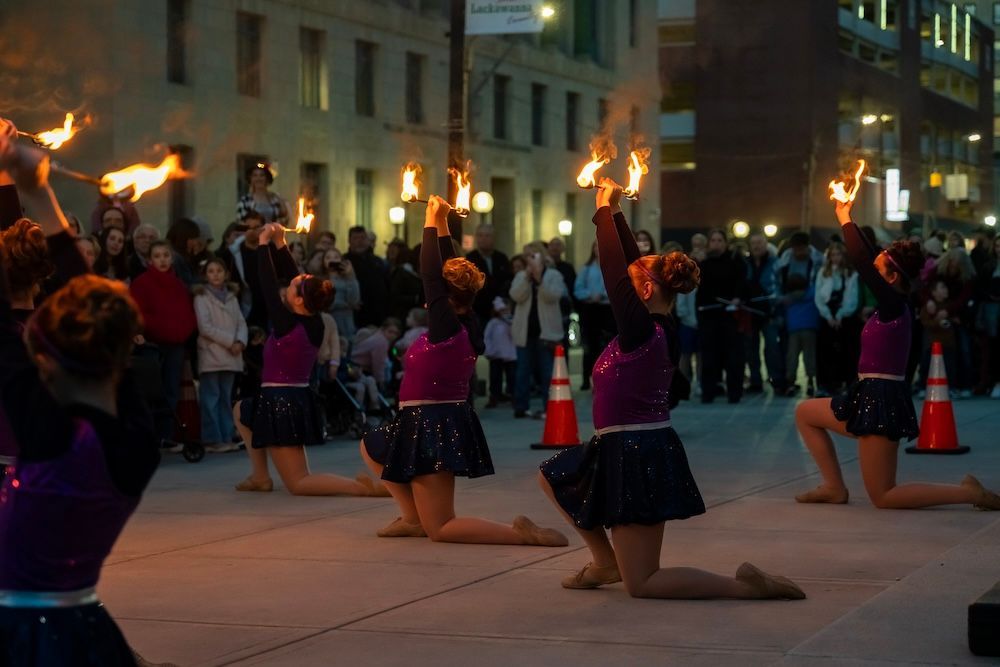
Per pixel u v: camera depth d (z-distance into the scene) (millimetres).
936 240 26609
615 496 8602
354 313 22125
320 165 39094
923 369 24312
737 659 7340
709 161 72875
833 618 8258
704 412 22250
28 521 4629
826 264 24000
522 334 21922
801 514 12219
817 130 71250
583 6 54188
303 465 13797
